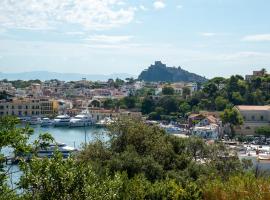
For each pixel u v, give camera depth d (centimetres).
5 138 2105
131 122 6494
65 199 2273
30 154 2308
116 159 5484
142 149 6262
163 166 5950
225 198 3881
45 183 2253
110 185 2539
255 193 3672
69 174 2284
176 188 4347
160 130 6888
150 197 4312
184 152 6725
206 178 5406
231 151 9112
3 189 2170
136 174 4988
